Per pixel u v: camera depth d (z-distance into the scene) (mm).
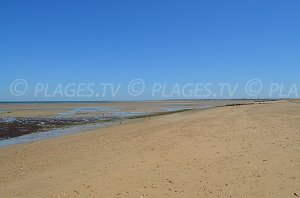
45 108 85875
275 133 19281
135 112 61219
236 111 43125
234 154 14070
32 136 28406
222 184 10344
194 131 22844
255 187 9922
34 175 13641
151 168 12555
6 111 68062
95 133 27453
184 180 10898
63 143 22734
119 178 11508
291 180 10297
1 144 24219
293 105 54688
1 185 12438
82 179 11898
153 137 21500
